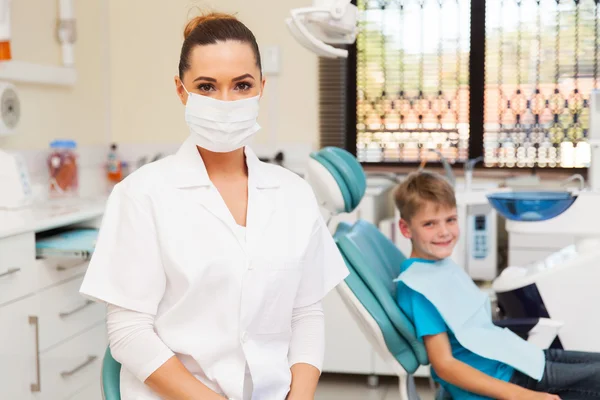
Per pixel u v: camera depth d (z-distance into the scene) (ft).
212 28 4.09
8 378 6.87
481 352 5.59
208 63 4.01
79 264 8.17
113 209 4.01
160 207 3.94
